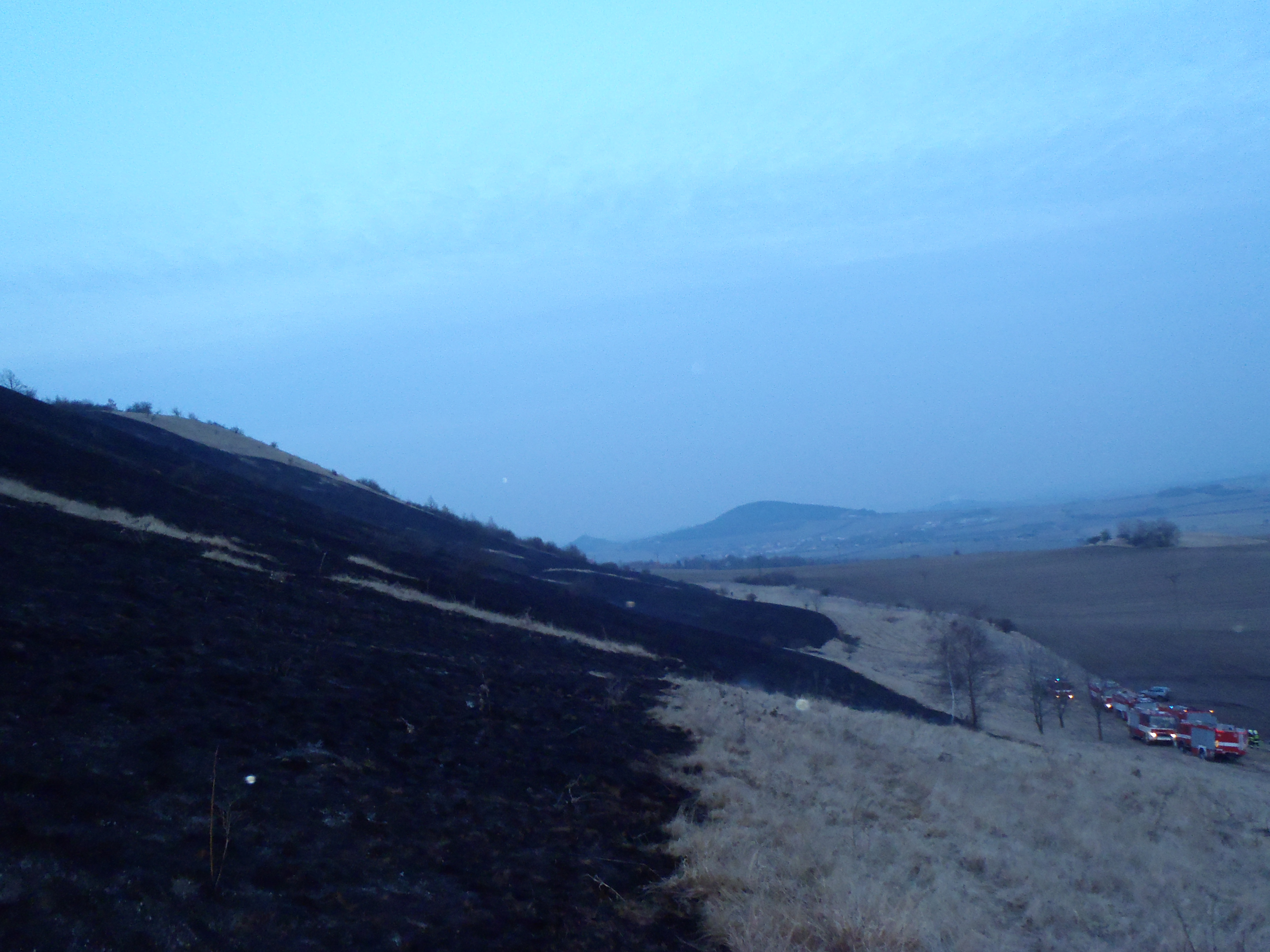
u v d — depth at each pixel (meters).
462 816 7.74
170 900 4.90
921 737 19.48
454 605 26.14
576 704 14.91
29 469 21.88
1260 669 58.28
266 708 9.11
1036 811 11.97
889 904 6.78
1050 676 47.31
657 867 7.54
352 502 64.69
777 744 13.94
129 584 13.24
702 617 61.22
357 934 5.24
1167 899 8.37
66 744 6.55
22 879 4.58
